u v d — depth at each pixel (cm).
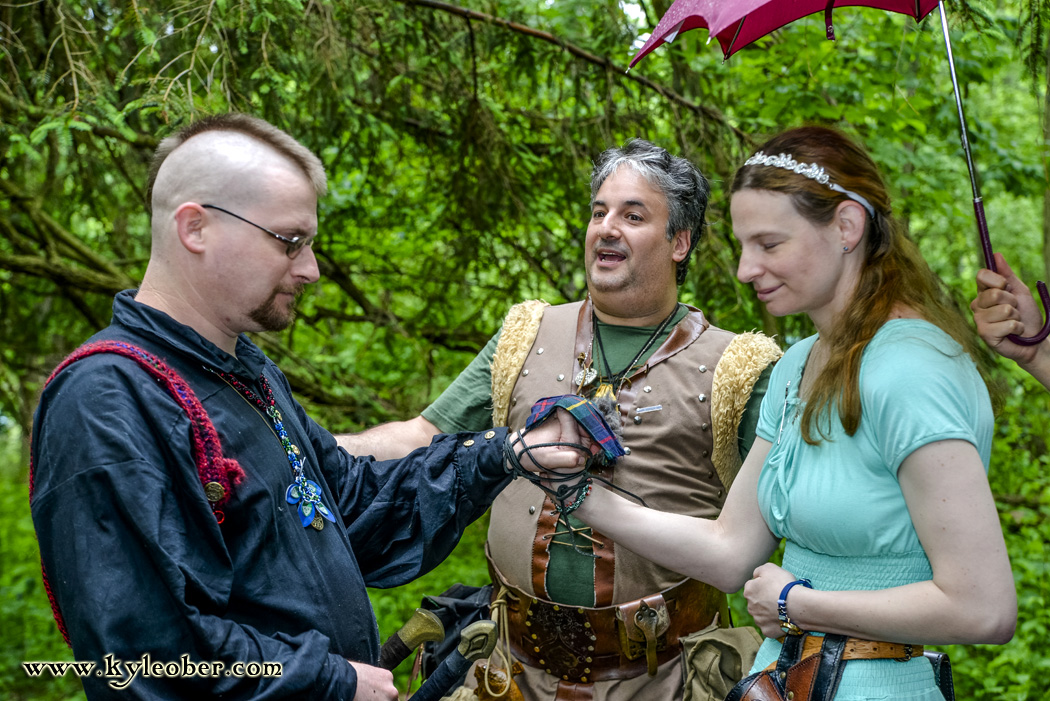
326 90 290
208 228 132
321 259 443
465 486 163
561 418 161
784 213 134
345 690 130
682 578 185
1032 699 357
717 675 177
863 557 133
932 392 124
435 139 376
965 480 121
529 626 185
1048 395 444
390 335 463
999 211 923
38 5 276
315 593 138
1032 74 226
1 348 440
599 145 355
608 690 180
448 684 156
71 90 272
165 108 238
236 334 143
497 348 203
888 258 138
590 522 164
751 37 174
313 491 146
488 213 373
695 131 356
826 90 378
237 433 136
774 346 192
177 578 118
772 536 159
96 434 120
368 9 302
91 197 384
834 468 134
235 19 254
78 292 423
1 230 391
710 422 187
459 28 340
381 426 204
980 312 151
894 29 363
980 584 120
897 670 133
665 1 341
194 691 120
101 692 116
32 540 736
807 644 137
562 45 334
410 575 160
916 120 376
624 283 189
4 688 489
